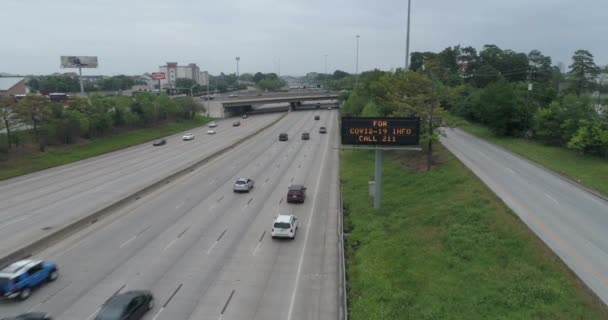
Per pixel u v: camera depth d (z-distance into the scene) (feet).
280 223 101.55
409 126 113.60
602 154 157.99
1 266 83.30
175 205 130.00
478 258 80.33
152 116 327.88
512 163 153.89
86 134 258.37
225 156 222.28
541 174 136.15
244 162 205.46
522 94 240.32
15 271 72.33
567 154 166.61
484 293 68.59
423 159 165.58
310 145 259.60
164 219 116.16
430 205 112.16
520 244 80.69
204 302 71.77
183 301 71.92
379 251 89.86
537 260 74.54
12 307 69.10
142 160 213.25
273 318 67.51
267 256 91.71
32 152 209.15
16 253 87.35
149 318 66.28
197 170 185.47
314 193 146.51
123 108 302.45
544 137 194.49
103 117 269.23
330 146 254.68
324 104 634.02
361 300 71.10
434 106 146.30
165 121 361.10
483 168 143.23
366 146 115.34
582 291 63.87
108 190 149.28
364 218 114.01
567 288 65.46
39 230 106.83
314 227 111.34
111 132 284.41
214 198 138.62
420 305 67.92
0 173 173.37
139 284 77.71
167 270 83.87
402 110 153.07
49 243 96.99
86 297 72.74
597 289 64.03
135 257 89.97
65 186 156.15
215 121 428.15
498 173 135.95
